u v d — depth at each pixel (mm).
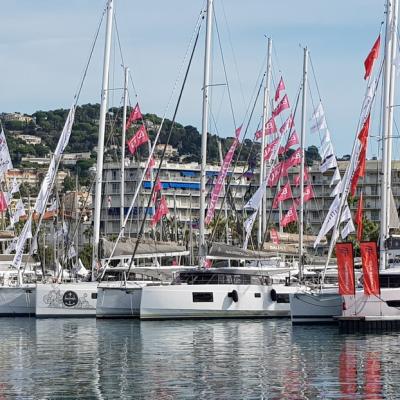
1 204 130750
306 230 183500
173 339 81375
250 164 139750
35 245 119625
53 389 56000
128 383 57875
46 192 116125
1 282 116375
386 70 90375
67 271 138375
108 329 90625
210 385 56875
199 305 97625
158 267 105188
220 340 80312
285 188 118500
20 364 66625
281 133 123125
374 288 82812
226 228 139625
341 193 103938
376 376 59219
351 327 83125
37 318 104312
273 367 63875
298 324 91438
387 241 88875
